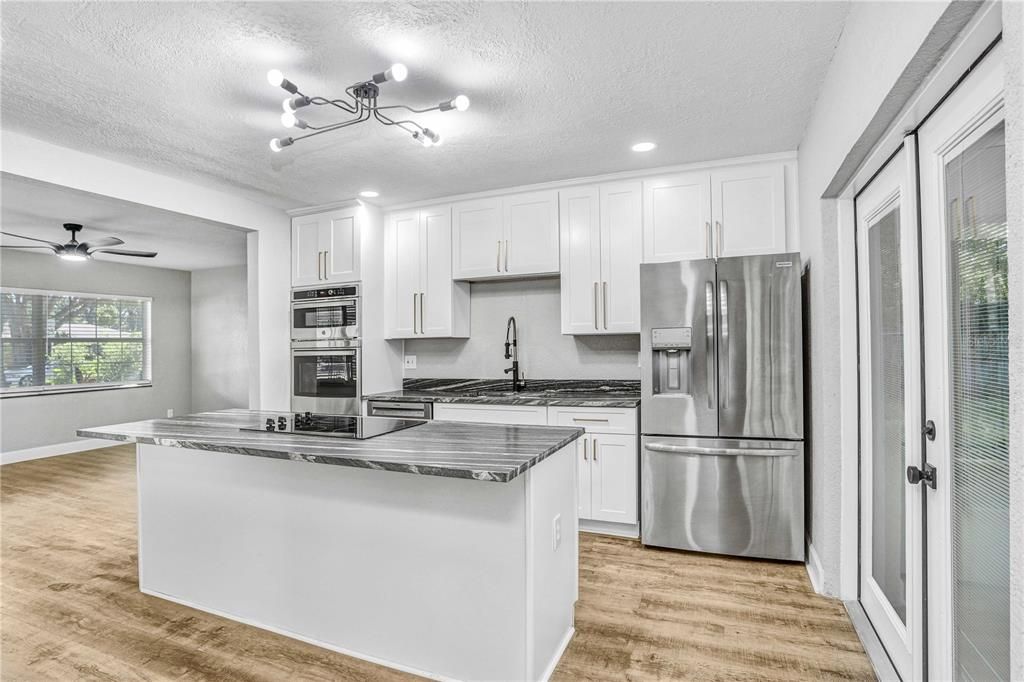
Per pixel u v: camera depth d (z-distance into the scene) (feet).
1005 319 3.80
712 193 11.03
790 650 6.75
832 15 6.10
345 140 9.70
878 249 6.80
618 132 9.44
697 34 6.45
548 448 6.26
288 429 7.66
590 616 7.69
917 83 4.51
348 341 13.82
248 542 7.54
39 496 14.35
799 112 8.62
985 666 4.15
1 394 18.47
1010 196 2.73
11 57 6.77
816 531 8.89
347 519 6.84
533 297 14.01
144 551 8.53
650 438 10.31
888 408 6.50
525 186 12.64
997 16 3.48
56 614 7.88
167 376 23.72
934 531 5.02
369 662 6.66
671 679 6.21
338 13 5.98
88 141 9.52
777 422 9.52
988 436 4.07
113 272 21.85
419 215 14.03
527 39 6.54
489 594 6.05
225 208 12.96
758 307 9.61
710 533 9.91
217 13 5.95
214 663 6.64
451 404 12.57
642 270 10.35
